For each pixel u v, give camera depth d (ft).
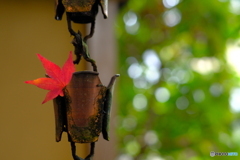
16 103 9.09
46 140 9.15
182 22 14.37
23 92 9.15
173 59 14.84
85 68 9.10
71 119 3.84
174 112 14.38
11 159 8.95
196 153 14.20
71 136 3.84
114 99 10.17
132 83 15.62
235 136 14.03
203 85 14.07
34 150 9.07
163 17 14.79
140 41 15.30
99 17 9.43
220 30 13.91
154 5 14.57
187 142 14.34
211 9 13.83
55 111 3.89
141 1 14.70
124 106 15.39
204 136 14.02
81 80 3.81
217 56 14.14
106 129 3.90
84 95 3.82
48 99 3.77
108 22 9.52
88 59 3.93
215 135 13.92
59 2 4.01
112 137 9.54
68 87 3.83
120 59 15.57
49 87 3.84
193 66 14.51
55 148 9.15
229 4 13.79
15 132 9.05
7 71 9.12
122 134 15.16
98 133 3.87
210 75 14.19
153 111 14.82
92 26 4.26
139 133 14.92
